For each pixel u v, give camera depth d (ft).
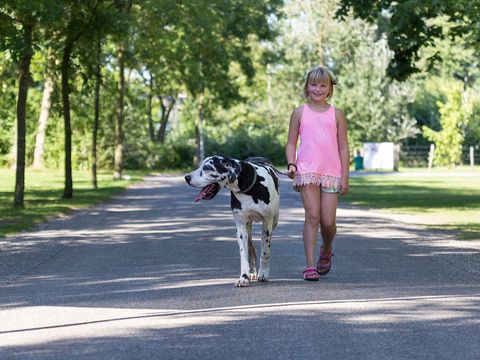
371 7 88.17
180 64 152.05
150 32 125.59
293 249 43.98
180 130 276.00
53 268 38.11
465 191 110.83
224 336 22.47
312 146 32.01
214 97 203.41
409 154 233.76
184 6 126.72
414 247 45.19
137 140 201.87
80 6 83.92
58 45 89.51
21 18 70.18
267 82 258.57
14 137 181.57
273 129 242.17
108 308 27.14
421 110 241.76
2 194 98.89
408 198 96.43
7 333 23.52
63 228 59.21
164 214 71.72
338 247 45.14
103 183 128.67
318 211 32.24
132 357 20.38
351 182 139.95
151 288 31.37
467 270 35.78
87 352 20.99
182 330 23.35
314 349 20.89
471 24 76.33
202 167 30.86
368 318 24.66
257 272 33.58
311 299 28.02
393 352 20.53
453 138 215.51
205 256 41.60
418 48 87.71
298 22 238.48
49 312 26.63
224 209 77.56
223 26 169.27
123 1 96.99
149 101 220.84
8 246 47.60
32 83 160.25
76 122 182.39
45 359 20.36
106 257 42.01
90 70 92.12
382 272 35.09
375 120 226.17
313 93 32.32
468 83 243.40
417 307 26.43
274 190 32.07
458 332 22.72
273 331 22.98
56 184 123.85
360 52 230.68
